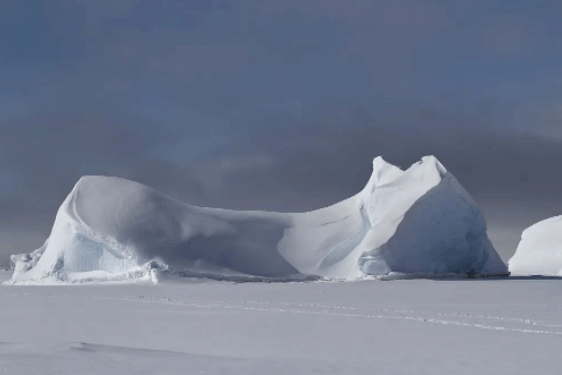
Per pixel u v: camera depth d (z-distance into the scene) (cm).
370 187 4091
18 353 825
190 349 1091
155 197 3762
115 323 1545
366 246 3488
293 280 3466
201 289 2847
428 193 3612
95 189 3700
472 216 3722
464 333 1321
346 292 2553
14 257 3972
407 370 834
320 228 3928
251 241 3719
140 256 3381
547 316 1638
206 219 3756
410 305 1972
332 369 819
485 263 3819
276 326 1466
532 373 829
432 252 3606
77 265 3494
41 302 2202
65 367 745
